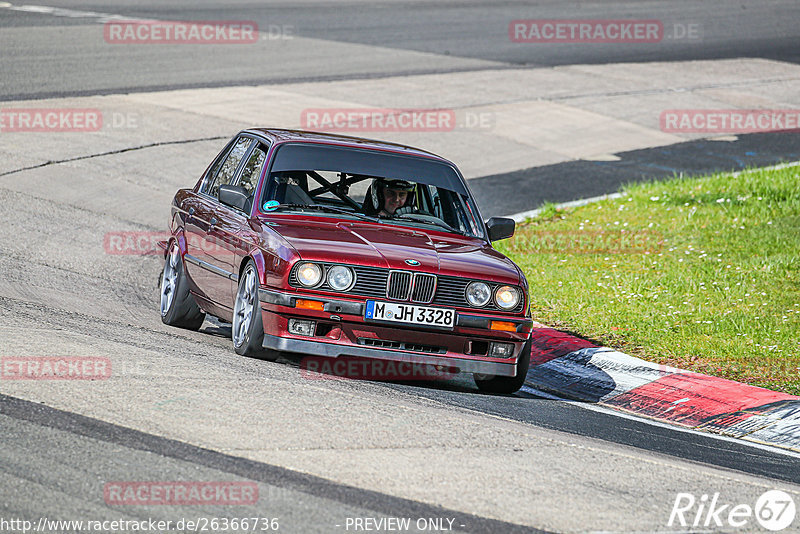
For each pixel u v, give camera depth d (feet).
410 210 101.14
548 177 215.92
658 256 154.20
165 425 67.62
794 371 105.60
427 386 92.89
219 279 98.73
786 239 157.89
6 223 147.23
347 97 261.65
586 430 83.76
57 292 114.73
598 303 130.52
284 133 107.34
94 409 69.31
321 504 57.41
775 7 487.20
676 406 96.73
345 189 100.01
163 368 81.46
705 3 492.54
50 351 83.05
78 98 233.55
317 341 86.69
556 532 57.11
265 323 88.07
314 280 86.69
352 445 67.77
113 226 156.25
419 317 87.61
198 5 405.18
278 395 77.25
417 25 391.04
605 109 277.23
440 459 67.26
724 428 91.97
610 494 64.69
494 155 228.02
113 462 60.70
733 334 117.39
